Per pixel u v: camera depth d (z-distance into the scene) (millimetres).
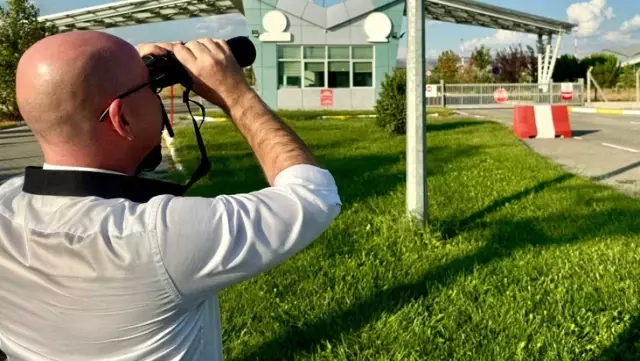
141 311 1065
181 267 1052
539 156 10578
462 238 5148
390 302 3746
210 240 1064
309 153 1249
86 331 1072
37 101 1057
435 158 10148
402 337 3275
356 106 27906
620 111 25281
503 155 10391
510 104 34469
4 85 25453
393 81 15164
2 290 1115
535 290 3838
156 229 1052
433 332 3338
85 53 1070
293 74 27688
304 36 27250
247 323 3539
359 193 7145
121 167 1145
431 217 5840
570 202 6555
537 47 36625
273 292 3947
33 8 26078
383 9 27297
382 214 5891
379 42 27391
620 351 3125
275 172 1209
